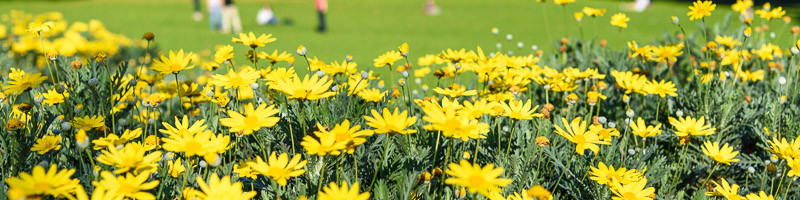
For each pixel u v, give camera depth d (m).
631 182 1.53
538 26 11.16
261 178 1.66
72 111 2.02
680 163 2.23
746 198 1.60
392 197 1.65
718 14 11.73
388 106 2.43
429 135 1.86
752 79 2.89
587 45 3.66
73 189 1.12
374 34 10.33
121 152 1.24
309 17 13.70
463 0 18.17
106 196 1.12
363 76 1.98
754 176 2.14
